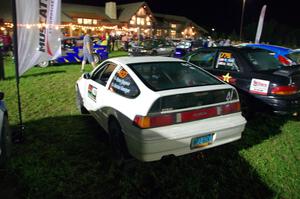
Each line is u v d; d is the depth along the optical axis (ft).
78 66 40.09
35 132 14.16
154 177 10.37
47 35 12.98
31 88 23.89
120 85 11.41
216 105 10.42
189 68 12.53
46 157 11.60
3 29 91.71
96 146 12.72
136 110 9.55
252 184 10.05
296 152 12.59
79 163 11.21
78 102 17.42
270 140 13.84
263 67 16.14
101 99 12.60
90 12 172.45
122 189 9.60
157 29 214.07
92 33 152.56
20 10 11.71
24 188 9.49
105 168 10.89
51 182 9.87
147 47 61.57
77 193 9.33
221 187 9.87
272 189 9.75
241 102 15.85
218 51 17.69
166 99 9.36
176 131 9.50
